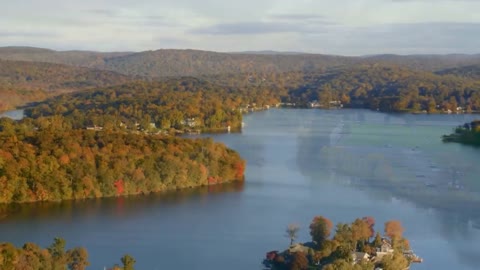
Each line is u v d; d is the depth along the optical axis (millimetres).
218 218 190750
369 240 165875
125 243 168500
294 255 150500
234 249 164250
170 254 160750
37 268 132125
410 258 155000
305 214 193500
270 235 174875
